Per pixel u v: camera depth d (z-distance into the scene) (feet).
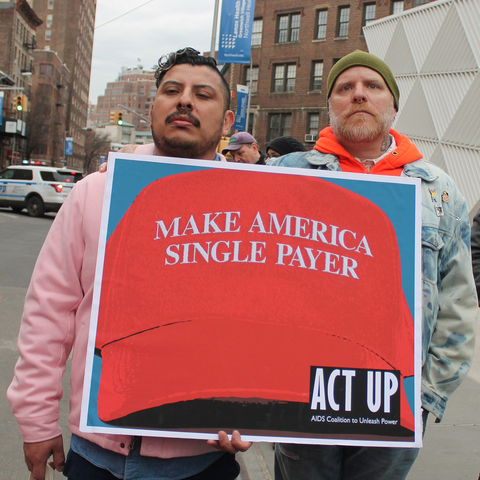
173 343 5.06
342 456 6.62
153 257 5.16
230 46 52.95
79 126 391.86
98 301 5.04
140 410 4.95
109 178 5.25
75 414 5.29
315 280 5.35
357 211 5.57
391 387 5.28
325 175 5.57
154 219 5.24
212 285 5.19
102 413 4.92
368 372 5.27
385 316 5.39
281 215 5.43
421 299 5.69
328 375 5.20
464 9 38.52
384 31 50.80
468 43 37.96
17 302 20.53
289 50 96.84
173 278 5.16
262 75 99.96
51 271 5.33
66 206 5.51
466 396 13.53
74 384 5.32
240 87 70.28
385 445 5.19
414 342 5.40
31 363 5.14
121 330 5.03
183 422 4.98
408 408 5.29
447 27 40.45
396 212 5.63
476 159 36.47
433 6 42.37
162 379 5.00
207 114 5.53
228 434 4.99
